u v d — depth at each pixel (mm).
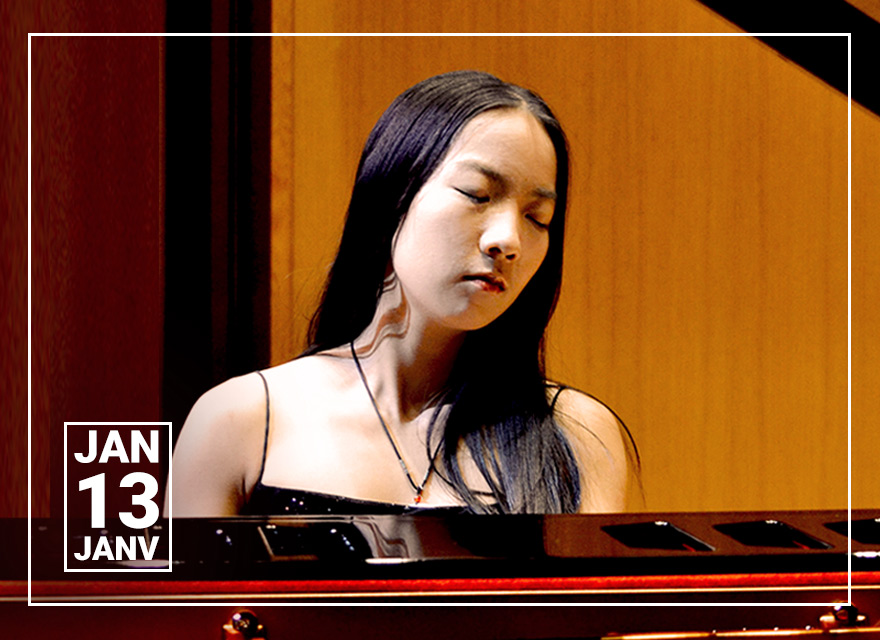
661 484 1789
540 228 1453
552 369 1758
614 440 1541
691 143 1781
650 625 703
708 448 1803
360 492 1389
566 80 1744
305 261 1667
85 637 654
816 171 1817
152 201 1629
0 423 1590
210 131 1611
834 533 802
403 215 1421
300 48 1656
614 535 783
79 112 1611
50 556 701
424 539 754
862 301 1841
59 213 1611
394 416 1432
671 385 1788
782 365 1824
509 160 1404
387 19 1683
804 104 1801
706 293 1797
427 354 1439
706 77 1778
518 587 693
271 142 1652
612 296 1772
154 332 1627
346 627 671
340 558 692
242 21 1636
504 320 1471
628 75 1761
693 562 714
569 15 1738
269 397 1408
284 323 1660
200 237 1612
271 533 766
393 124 1431
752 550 741
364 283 1455
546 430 1472
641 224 1774
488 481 1424
